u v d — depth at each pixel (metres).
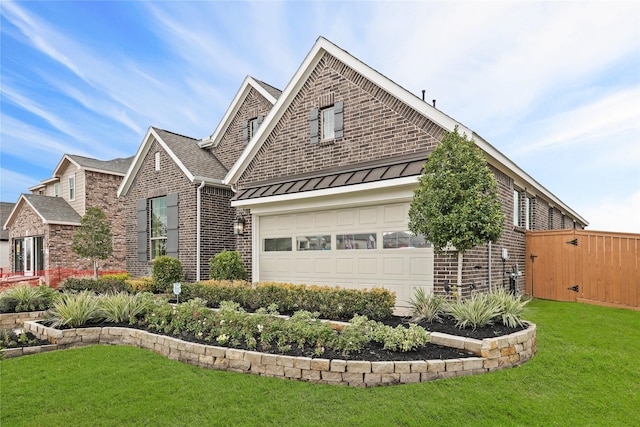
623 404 4.41
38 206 20.00
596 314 8.75
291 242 10.73
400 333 5.44
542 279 11.52
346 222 9.62
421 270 8.32
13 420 3.99
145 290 11.48
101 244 15.24
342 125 9.91
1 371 5.50
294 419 3.95
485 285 8.79
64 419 4.01
